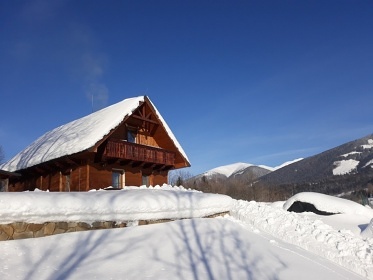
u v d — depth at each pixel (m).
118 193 10.27
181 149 22.28
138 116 20.16
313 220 11.79
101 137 17.19
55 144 20.25
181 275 6.71
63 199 8.49
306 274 7.75
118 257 7.25
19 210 7.68
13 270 6.09
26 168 20.67
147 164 21.08
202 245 8.69
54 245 7.51
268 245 9.50
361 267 8.88
